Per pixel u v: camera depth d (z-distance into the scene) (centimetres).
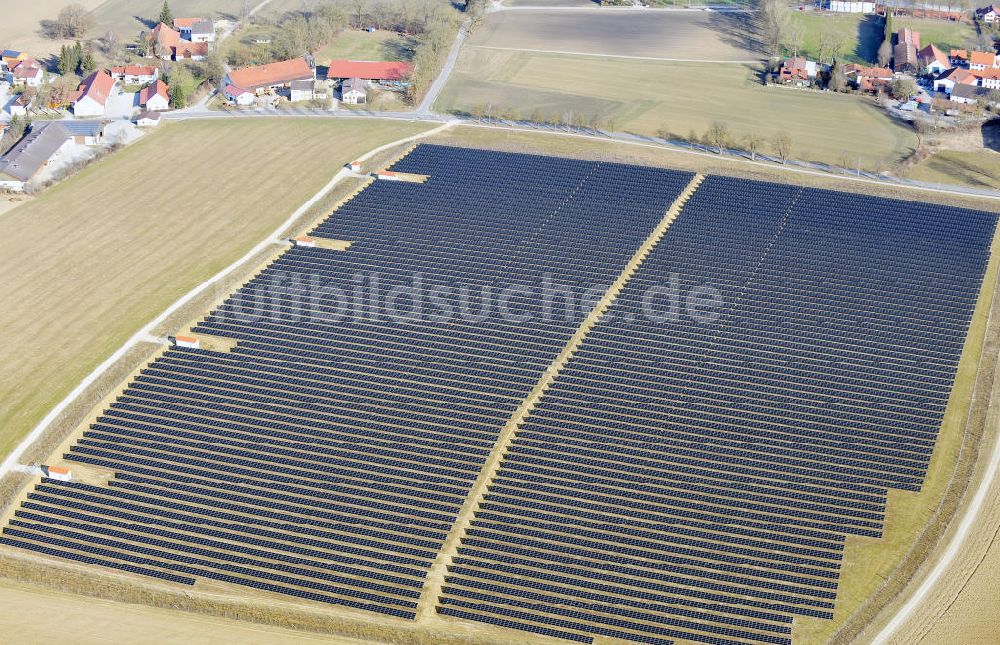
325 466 16700
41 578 15000
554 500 16062
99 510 16050
